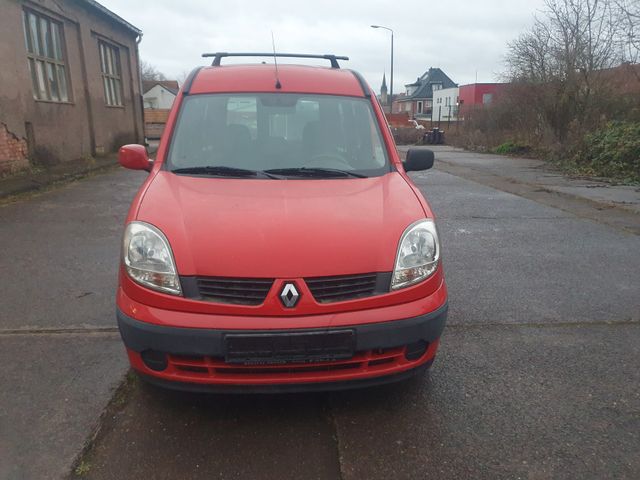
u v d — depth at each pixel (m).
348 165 3.78
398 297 2.77
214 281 2.66
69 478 2.45
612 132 14.57
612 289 5.04
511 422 2.91
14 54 10.83
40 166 11.91
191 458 2.59
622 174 13.20
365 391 3.20
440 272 3.01
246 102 4.04
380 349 2.74
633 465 2.57
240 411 2.98
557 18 18.03
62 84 13.45
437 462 2.58
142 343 2.67
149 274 2.71
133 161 3.86
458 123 34.25
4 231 7.03
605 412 3.01
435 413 2.98
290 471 2.51
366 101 4.25
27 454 2.60
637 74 15.87
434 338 2.88
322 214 3.00
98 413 2.94
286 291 2.62
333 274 2.69
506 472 2.52
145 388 3.19
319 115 4.04
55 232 7.00
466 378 3.37
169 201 3.08
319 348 2.63
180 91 4.12
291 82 4.21
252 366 2.63
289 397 3.13
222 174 3.57
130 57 18.39
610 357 3.67
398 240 2.89
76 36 14.10
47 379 3.29
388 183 3.52
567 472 2.52
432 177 13.66
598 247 6.57
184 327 2.61
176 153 3.74
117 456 2.60
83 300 4.62
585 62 17.45
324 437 2.77
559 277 5.39
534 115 20.58
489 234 7.25
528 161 18.19
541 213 8.74
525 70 20.95
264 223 2.88
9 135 10.69
